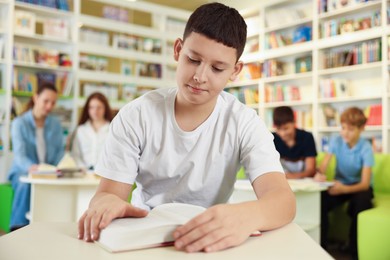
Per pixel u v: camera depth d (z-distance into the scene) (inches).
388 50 151.7
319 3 173.5
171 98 39.3
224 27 30.8
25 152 125.2
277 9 181.6
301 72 181.5
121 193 36.4
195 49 31.1
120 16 203.9
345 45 170.9
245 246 24.8
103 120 137.4
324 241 112.0
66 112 182.1
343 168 121.5
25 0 172.1
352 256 107.6
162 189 40.4
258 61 176.2
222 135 39.1
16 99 168.7
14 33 168.7
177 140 38.7
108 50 200.5
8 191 117.8
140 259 22.0
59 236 27.2
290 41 185.9
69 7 186.2
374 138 157.5
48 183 94.8
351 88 170.4
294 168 117.9
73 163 103.3
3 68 166.2
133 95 207.8
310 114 179.6
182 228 24.5
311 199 93.5
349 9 162.2
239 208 27.1
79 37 192.7
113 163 37.0
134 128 37.9
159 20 215.9
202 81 31.4
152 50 214.7
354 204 108.2
